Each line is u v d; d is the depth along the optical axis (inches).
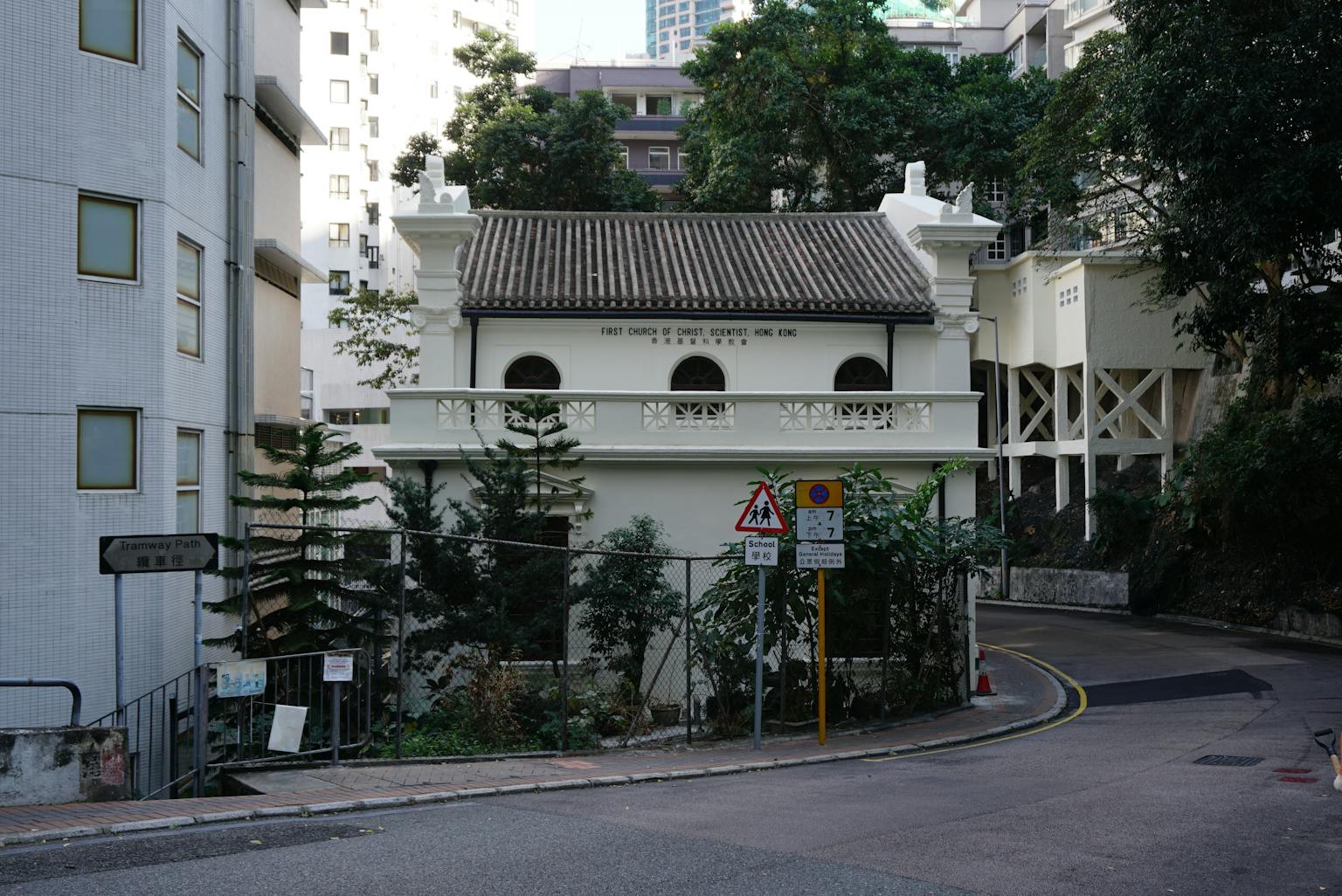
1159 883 271.1
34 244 576.7
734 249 971.9
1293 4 881.5
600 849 306.8
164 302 622.2
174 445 634.8
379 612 621.6
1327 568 1102.4
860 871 282.0
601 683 696.4
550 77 2898.6
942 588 701.3
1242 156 855.7
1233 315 999.6
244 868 284.5
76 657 586.9
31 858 296.7
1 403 566.9
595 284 875.4
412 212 836.6
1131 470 1535.4
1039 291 1486.2
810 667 641.6
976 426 791.1
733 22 1627.7
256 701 563.2
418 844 314.8
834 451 772.0
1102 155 1254.9
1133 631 1169.4
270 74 861.2
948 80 1716.3
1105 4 2082.9
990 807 373.1
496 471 687.7
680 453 764.0
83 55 595.2
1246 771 447.8
